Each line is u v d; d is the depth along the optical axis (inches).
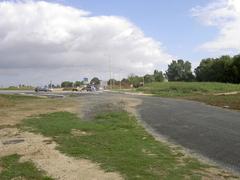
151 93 3316.9
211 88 3570.4
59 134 752.3
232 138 719.7
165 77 7465.6
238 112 1256.2
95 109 1439.5
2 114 1215.6
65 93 3459.6
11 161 503.5
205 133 788.0
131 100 2074.3
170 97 2524.6
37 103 1838.1
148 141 677.9
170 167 468.1
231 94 2541.8
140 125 933.2
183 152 586.6
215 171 466.0
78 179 414.6
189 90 3518.7
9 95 2635.3
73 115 1197.7
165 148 612.4
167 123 974.4
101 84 5743.1
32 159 514.6
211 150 608.7
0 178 419.5
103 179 412.2
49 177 422.6
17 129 834.8
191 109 1408.7
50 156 532.4
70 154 542.0
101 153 545.6
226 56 5433.1
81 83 5925.2
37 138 703.1
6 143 653.9
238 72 5044.3
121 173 432.5
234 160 537.6
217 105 1606.8
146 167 460.4
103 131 804.6
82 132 784.3
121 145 617.3
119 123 954.7
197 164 498.3
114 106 1594.5
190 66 7214.6
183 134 780.0
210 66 5605.3
